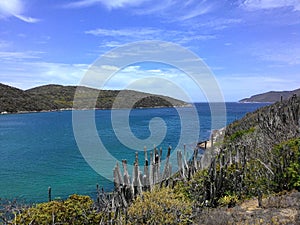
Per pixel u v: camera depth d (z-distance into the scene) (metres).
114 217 5.29
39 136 41.88
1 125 62.28
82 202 5.27
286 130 9.61
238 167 7.42
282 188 6.91
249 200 6.56
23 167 21.53
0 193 14.54
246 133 13.03
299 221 4.77
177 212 5.57
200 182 6.89
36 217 4.87
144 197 5.78
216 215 5.41
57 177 17.56
